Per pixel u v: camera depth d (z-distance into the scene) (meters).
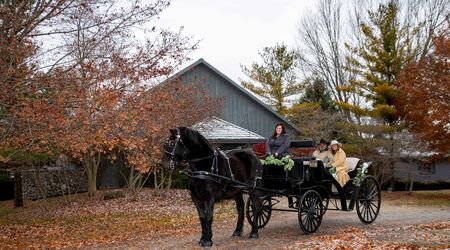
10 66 10.88
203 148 10.60
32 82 11.03
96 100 10.84
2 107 11.21
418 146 27.22
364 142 28.17
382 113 29.12
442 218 15.84
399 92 28.64
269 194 12.14
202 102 24.75
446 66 23.56
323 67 41.69
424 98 24.09
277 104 47.75
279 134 12.63
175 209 20.38
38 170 22.42
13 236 14.27
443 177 37.75
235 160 11.34
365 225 13.81
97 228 15.47
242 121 31.83
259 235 12.33
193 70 30.25
